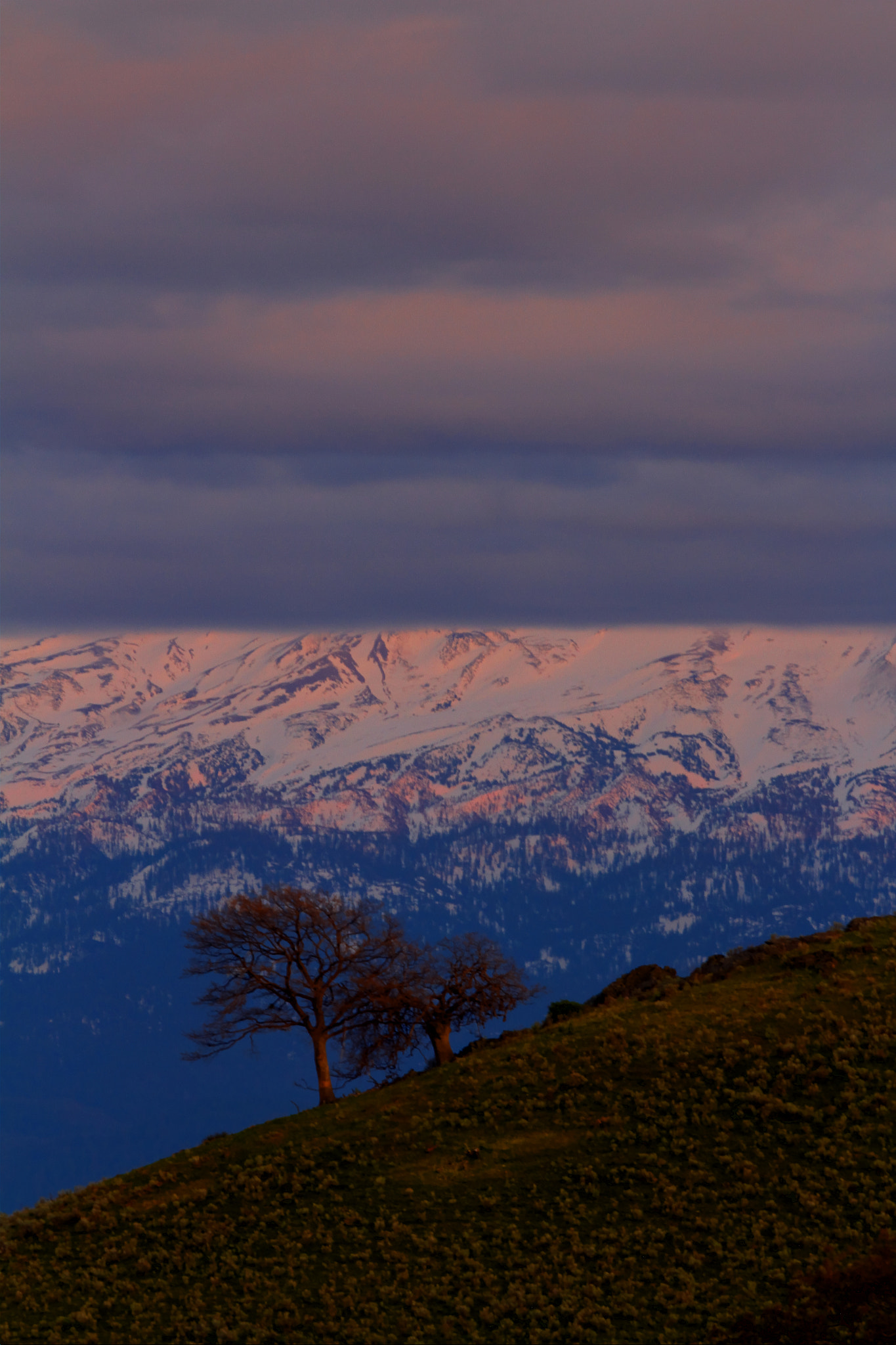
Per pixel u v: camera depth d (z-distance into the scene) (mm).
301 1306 169375
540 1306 161875
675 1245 171125
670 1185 183875
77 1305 177250
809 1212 172875
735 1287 160125
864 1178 177750
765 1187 180375
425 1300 166500
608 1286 164625
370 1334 160500
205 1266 183125
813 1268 160750
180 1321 168875
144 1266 184375
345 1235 184625
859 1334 146375
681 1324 155125
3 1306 179375
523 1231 179375
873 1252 161000
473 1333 158625
